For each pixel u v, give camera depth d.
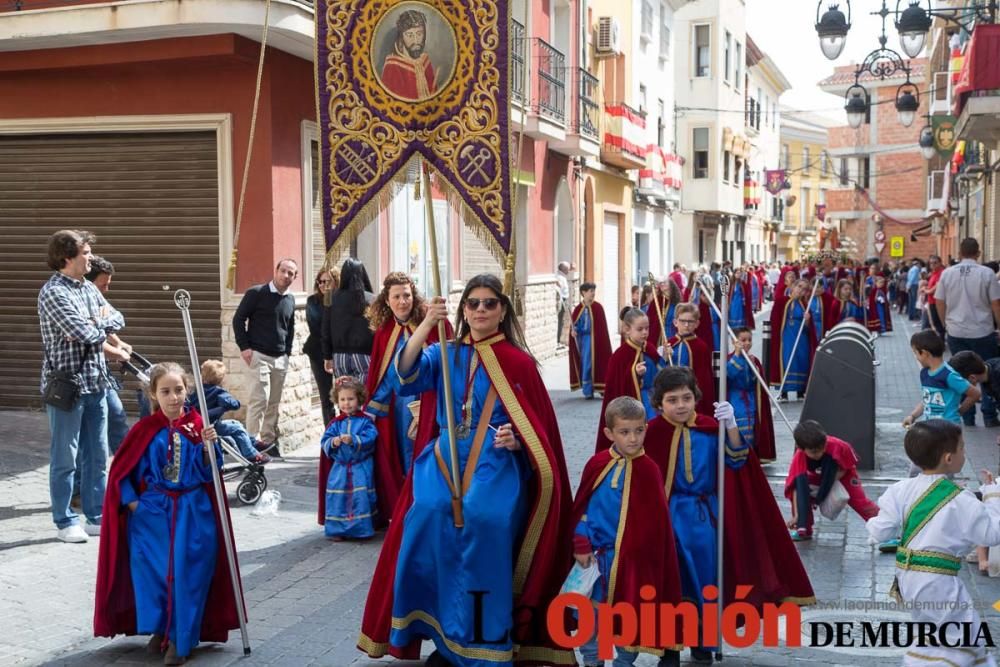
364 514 7.92
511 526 4.88
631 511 4.89
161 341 12.06
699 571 5.35
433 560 4.94
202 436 5.53
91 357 7.78
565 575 5.03
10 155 12.49
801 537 7.85
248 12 10.52
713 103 40.22
